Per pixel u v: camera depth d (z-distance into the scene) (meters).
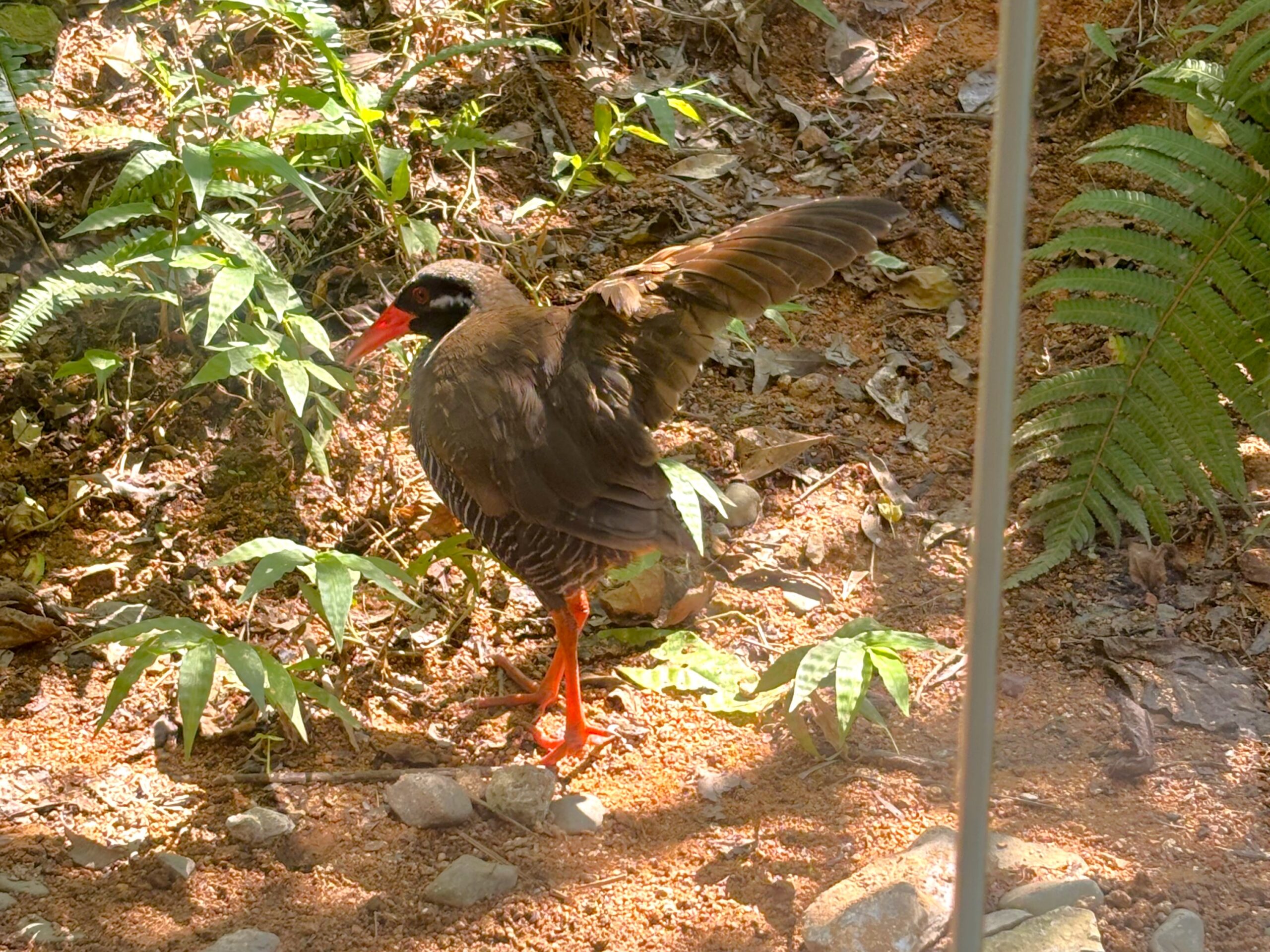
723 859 4.25
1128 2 7.86
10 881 4.09
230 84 6.01
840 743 4.58
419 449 4.80
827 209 4.37
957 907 2.13
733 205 6.96
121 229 6.25
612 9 7.54
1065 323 6.18
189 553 5.40
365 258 6.46
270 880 4.15
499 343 4.64
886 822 4.38
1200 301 5.43
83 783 4.50
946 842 4.14
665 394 4.64
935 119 7.45
